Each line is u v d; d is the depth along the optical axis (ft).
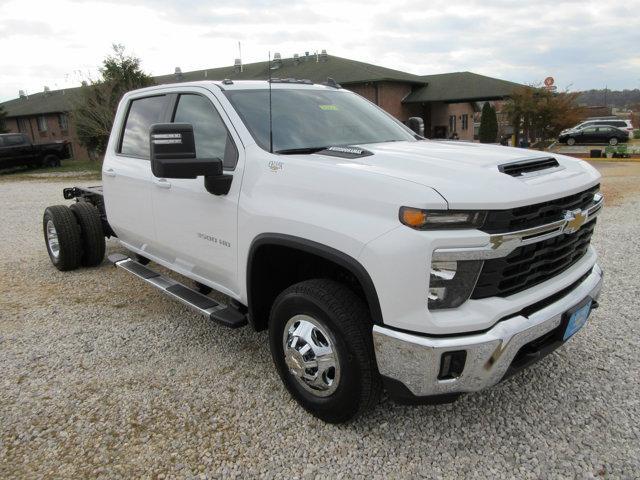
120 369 11.82
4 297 16.96
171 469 8.50
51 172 78.59
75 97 83.66
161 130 9.32
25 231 28.94
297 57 100.12
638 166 60.85
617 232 23.62
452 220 7.29
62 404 10.44
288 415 9.82
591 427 9.25
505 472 8.23
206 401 10.38
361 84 83.41
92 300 16.42
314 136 11.17
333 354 8.80
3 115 119.14
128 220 14.99
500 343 7.61
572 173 9.21
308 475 8.29
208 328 13.98
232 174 10.45
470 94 83.15
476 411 9.80
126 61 76.59
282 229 9.12
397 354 7.77
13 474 8.50
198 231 11.66
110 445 9.14
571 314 8.75
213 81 12.20
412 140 12.61
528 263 8.25
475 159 8.95
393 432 9.23
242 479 8.23
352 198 8.14
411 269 7.36
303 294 8.97
